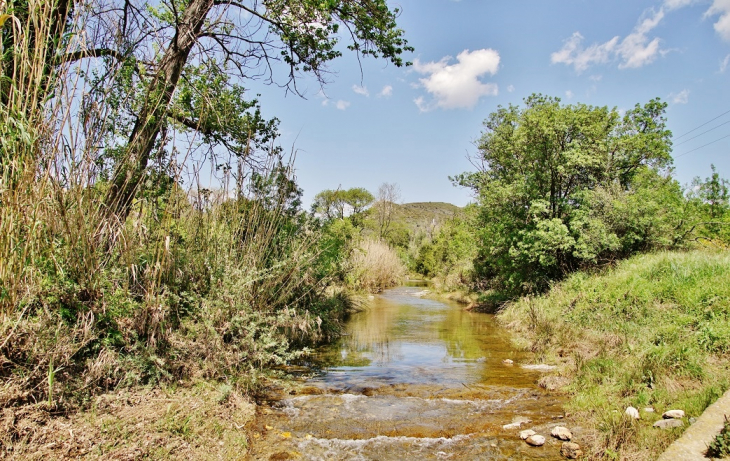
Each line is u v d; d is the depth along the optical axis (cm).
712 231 1426
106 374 439
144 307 501
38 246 414
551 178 1403
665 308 809
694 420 432
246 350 591
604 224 1265
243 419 485
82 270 456
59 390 383
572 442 454
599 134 1373
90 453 332
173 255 592
